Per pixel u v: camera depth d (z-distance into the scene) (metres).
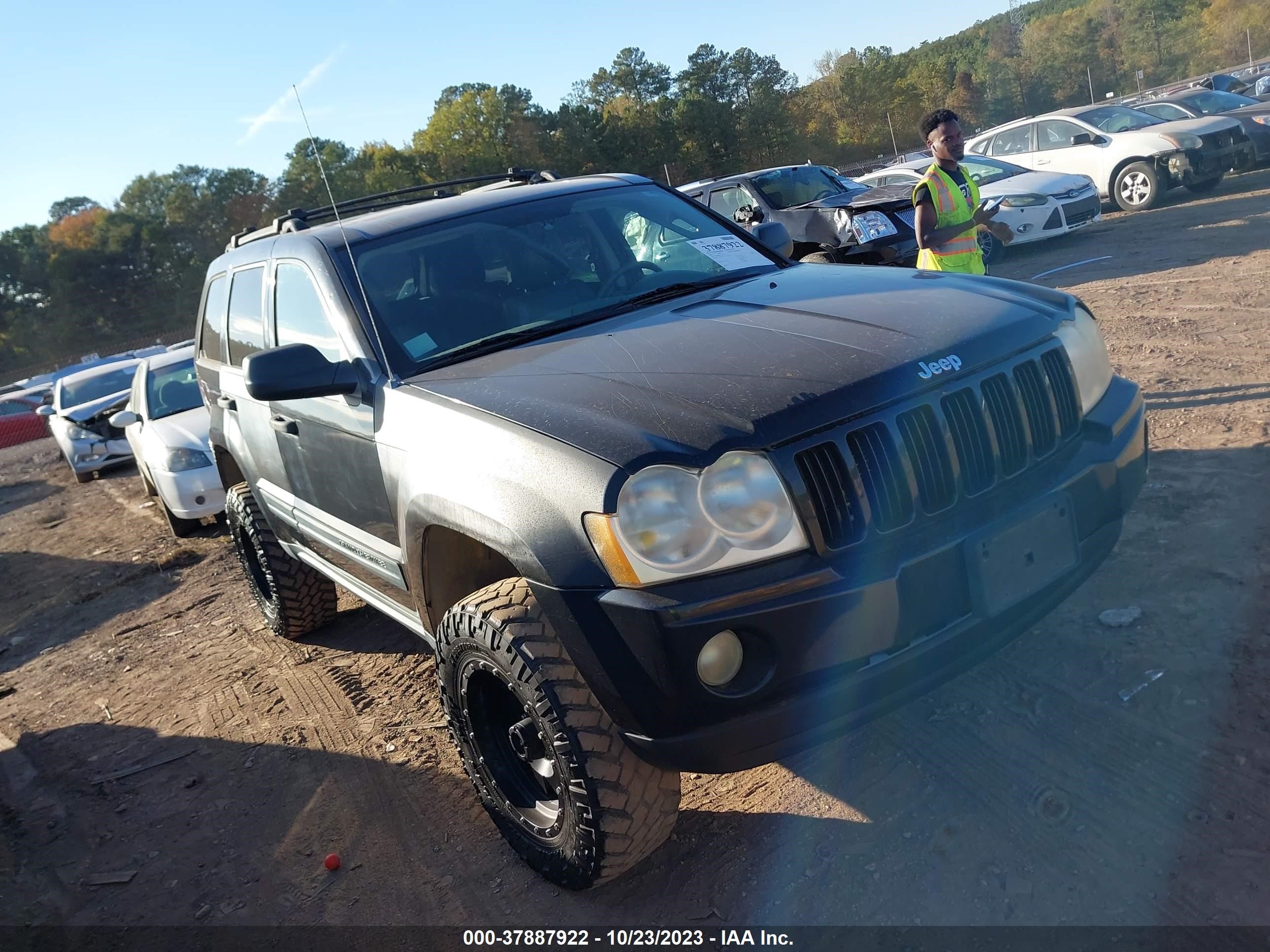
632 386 2.54
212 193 91.19
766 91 98.62
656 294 3.39
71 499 12.55
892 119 99.50
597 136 94.31
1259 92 18.44
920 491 2.39
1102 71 103.12
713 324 2.92
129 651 5.88
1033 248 12.75
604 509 2.21
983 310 2.76
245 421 4.35
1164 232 11.60
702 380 2.49
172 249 89.56
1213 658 3.02
